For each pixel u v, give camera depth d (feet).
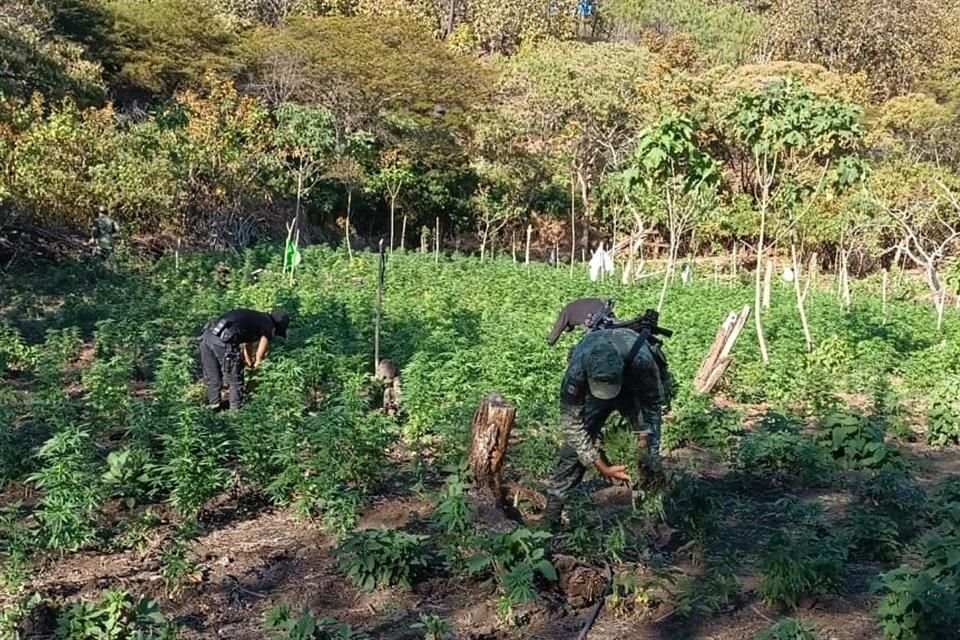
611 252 110.93
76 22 137.28
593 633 19.03
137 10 143.84
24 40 102.94
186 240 99.86
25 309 64.08
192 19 144.77
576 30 234.58
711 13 235.81
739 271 122.72
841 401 38.17
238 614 19.85
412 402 32.40
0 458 27.45
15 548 21.08
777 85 52.65
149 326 48.49
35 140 91.56
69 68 112.78
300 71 137.28
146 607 18.33
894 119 144.56
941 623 17.46
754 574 21.71
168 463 25.76
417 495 27.02
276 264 84.69
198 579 21.16
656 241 138.82
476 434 23.59
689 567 21.86
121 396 34.06
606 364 20.99
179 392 35.42
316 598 20.51
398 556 20.76
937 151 142.61
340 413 27.14
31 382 43.45
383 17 158.40
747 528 24.77
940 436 34.71
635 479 22.33
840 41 187.62
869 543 22.90
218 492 26.96
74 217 92.02
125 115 127.03
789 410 37.17
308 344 43.14
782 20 196.85
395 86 137.80
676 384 36.88
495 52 211.41
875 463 29.68
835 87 145.07
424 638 18.44
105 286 71.20
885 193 113.91
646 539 22.21
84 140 97.19
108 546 23.39
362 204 134.41
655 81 142.61
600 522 23.25
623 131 145.89
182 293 67.77
